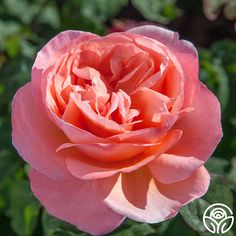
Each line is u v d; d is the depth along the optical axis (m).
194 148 0.44
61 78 0.44
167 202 0.43
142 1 0.83
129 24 0.86
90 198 0.43
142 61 0.44
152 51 0.44
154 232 0.51
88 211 0.42
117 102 0.43
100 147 0.41
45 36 0.79
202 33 0.94
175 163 0.43
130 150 0.42
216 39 0.94
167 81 0.44
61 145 0.42
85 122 0.43
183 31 0.94
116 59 0.45
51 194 0.43
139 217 0.41
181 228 0.53
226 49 0.71
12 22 0.83
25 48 0.81
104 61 0.45
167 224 0.53
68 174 0.43
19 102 0.44
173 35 0.46
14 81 0.67
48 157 0.43
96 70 0.44
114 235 0.50
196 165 0.42
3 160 0.66
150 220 0.41
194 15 0.94
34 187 0.43
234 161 0.68
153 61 0.44
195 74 0.44
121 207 0.42
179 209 0.46
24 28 0.83
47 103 0.42
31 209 0.63
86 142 0.42
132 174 0.44
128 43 0.44
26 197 0.63
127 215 0.41
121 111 0.43
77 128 0.41
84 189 0.43
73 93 0.42
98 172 0.42
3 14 0.83
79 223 0.42
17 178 0.67
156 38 0.46
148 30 0.46
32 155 0.43
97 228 0.42
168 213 0.42
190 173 0.42
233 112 0.69
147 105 0.43
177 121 0.44
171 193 0.43
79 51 0.44
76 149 0.44
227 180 0.47
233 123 0.70
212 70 0.69
